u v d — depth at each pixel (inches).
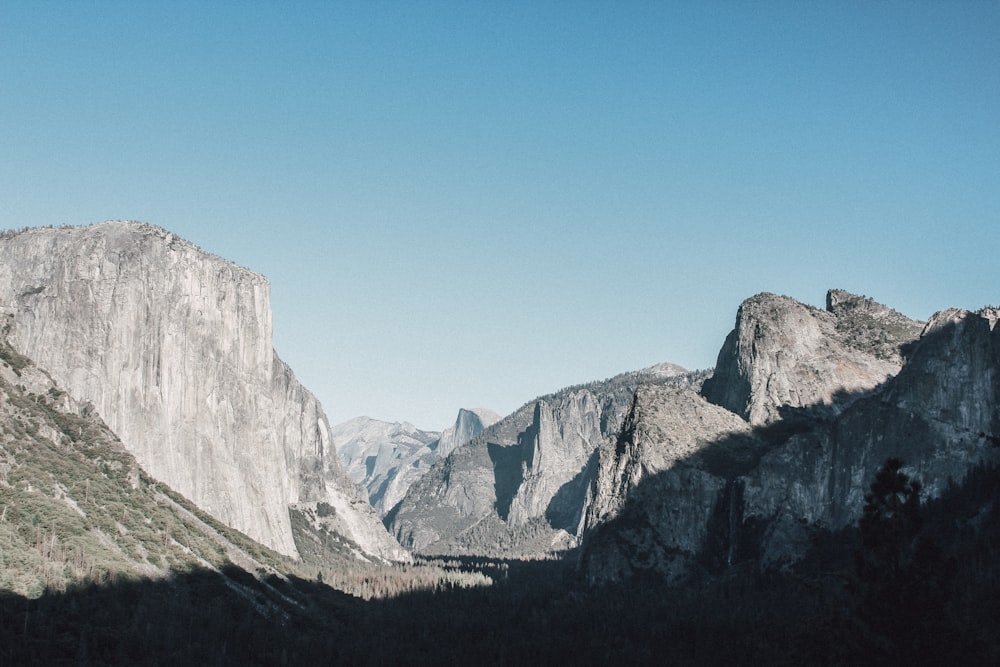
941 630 6102.4
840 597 6540.4
